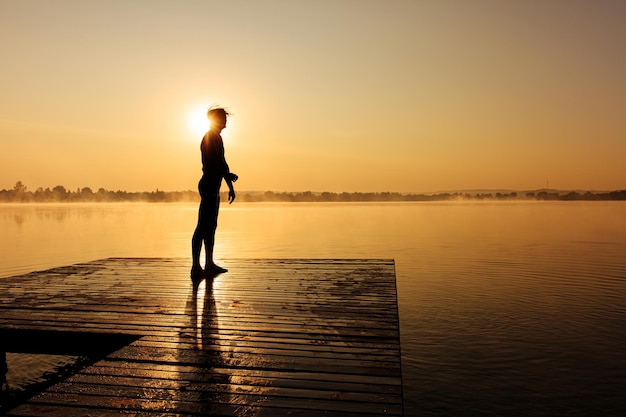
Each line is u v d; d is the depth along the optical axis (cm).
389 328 526
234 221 7569
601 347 1088
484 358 1027
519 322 1283
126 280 838
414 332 1201
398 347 461
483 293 1641
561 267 2189
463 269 2162
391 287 763
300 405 336
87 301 670
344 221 7375
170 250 2980
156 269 968
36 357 1070
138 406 336
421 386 889
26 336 534
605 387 882
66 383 377
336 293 715
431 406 809
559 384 894
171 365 417
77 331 525
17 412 326
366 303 648
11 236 4200
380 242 3512
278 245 3266
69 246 3253
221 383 376
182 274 901
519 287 1739
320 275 880
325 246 3184
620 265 2231
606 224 5922
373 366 411
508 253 2750
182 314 595
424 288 1728
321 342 479
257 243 3434
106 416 320
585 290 1677
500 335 1177
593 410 796
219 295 706
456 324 1270
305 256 2564
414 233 4497
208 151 837
